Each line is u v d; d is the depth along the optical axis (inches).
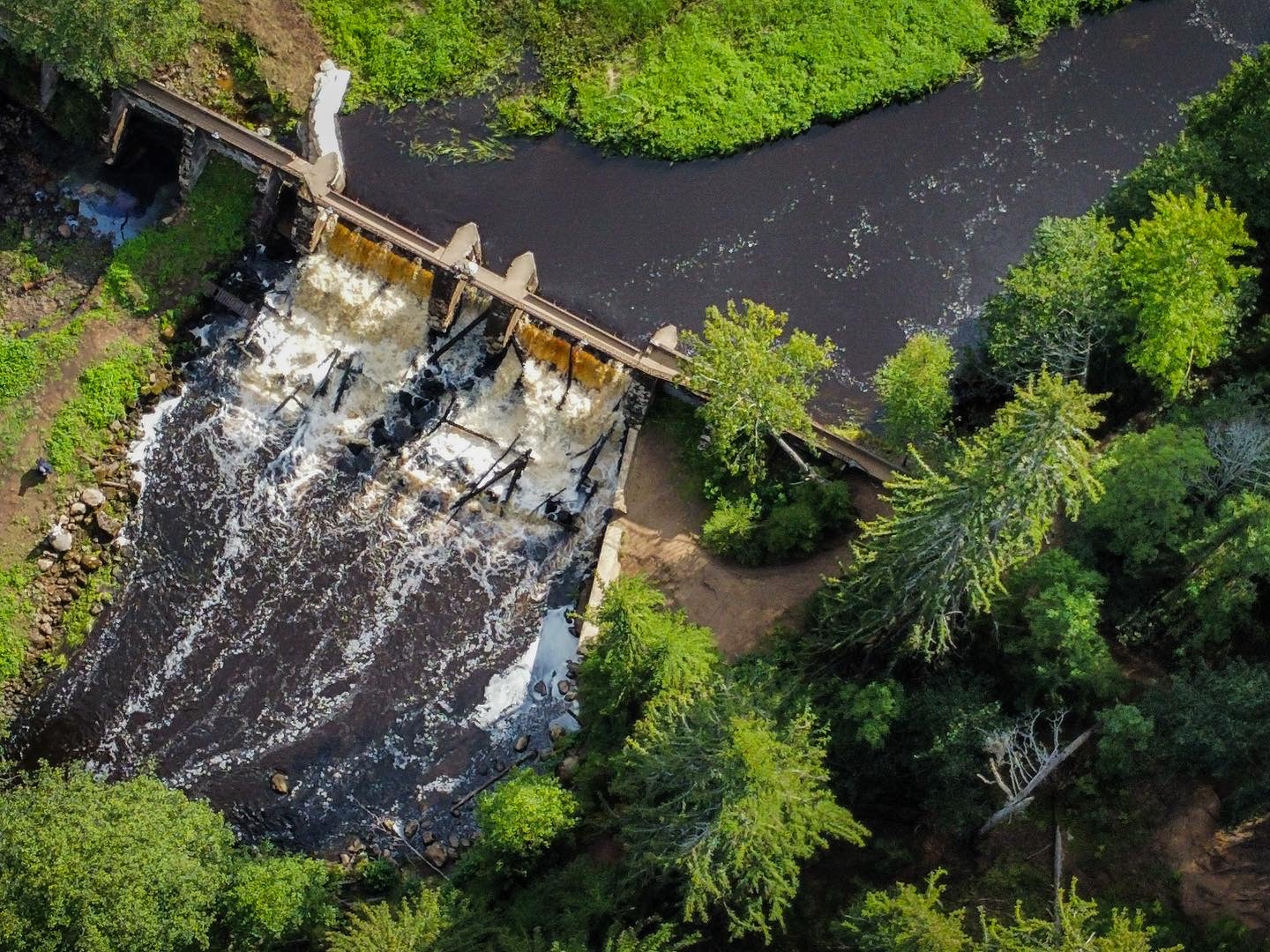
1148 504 2856.8
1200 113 3287.4
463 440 3521.2
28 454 3464.6
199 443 3533.5
